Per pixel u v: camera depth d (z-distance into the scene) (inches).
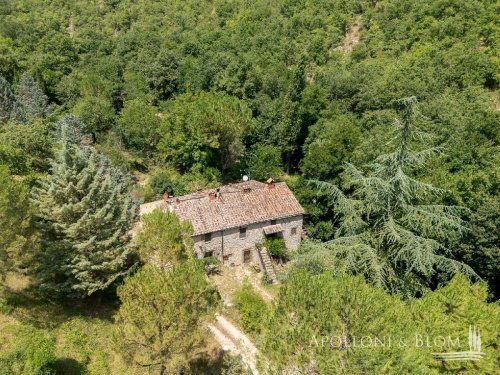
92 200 979.9
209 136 1977.1
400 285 884.6
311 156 1761.8
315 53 2910.9
